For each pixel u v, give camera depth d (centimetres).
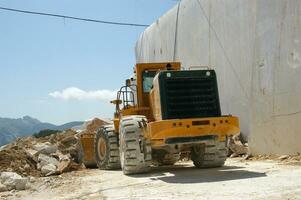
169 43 2483
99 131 1555
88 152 1708
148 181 1099
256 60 1581
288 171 1095
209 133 1162
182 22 2281
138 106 1352
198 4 2075
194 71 1212
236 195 824
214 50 1925
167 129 1120
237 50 1733
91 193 991
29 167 1495
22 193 1072
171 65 1370
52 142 2114
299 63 1366
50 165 1507
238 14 1720
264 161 1400
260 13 1558
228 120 1168
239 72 1717
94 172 1446
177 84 1194
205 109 1196
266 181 956
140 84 1359
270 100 1502
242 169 1214
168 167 1435
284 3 1427
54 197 978
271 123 1499
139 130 1220
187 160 1709
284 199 763
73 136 2027
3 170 1420
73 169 1567
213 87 1212
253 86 1598
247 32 1659
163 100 1180
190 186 970
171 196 865
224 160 1314
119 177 1221
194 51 2136
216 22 1900
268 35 1512
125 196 907
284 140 1441
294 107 1391
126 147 1220
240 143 1647
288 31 1412
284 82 1433
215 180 1033
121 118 1318
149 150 1213
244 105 1688
